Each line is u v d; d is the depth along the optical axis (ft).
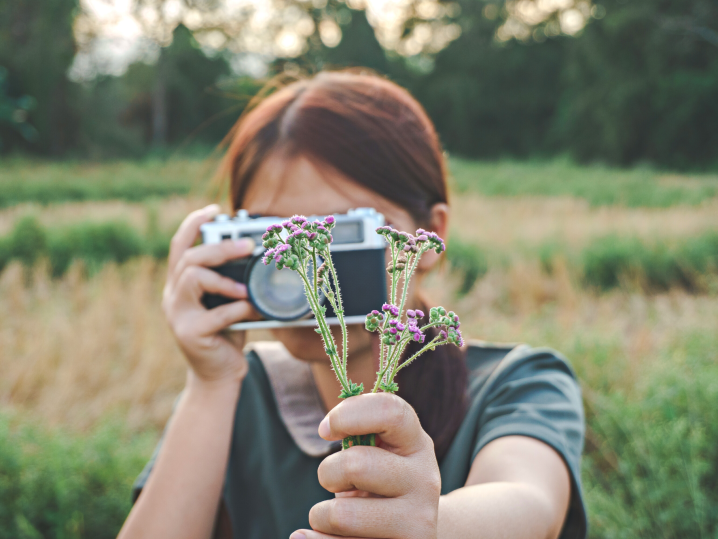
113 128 123.65
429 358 3.80
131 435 13.67
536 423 3.41
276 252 1.72
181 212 42.75
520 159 134.41
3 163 89.71
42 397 15.33
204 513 3.62
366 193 3.80
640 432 10.57
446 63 143.33
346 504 1.78
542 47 139.03
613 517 8.88
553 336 16.61
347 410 1.76
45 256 31.91
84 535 9.60
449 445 3.68
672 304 24.67
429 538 1.79
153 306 22.39
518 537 2.67
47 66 104.47
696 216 39.99
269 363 4.46
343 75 4.18
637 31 103.40
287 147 3.75
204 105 134.62
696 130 101.14
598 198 62.03
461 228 38.27
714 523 8.71
